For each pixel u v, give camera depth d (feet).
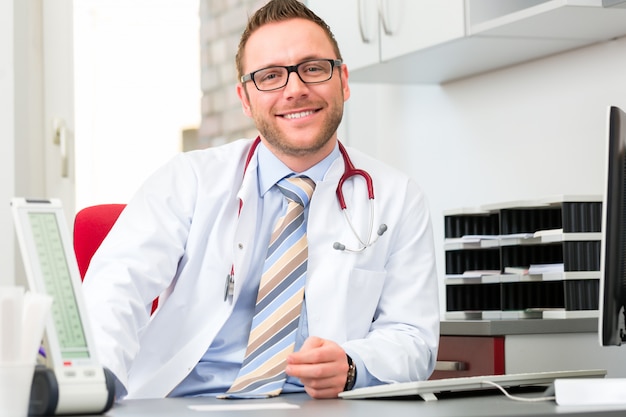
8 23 11.16
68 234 4.16
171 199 6.38
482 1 8.73
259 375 5.55
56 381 3.80
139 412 4.17
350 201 6.37
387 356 5.59
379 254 6.28
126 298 5.74
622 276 5.13
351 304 6.08
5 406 3.63
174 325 6.15
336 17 10.60
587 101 9.12
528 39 8.89
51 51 11.58
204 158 6.61
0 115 11.12
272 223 6.25
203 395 5.84
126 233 6.17
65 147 11.39
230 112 12.64
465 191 10.71
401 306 6.23
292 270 5.92
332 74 6.21
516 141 9.98
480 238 8.91
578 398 4.41
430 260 6.48
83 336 3.99
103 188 11.99
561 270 8.12
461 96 10.75
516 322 7.81
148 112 12.32
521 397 4.87
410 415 3.93
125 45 12.23
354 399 4.96
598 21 8.24
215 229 6.26
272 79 6.18
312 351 5.17
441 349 8.39
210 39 12.65
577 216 8.12
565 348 7.97
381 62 9.87
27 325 3.71
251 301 6.12
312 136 6.12
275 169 6.29
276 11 6.28
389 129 11.90
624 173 5.07
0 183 11.07
